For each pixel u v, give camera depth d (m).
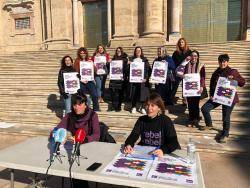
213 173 5.80
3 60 15.77
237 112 8.23
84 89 8.88
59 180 5.47
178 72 7.86
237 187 5.21
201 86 7.60
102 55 9.40
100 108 9.53
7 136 8.60
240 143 7.00
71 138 4.52
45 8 20.78
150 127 4.35
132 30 17.52
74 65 8.99
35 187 4.76
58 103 10.14
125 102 9.61
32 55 16.12
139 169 3.46
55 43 19.78
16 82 12.32
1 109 10.31
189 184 3.06
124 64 8.91
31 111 9.91
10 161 3.81
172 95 8.86
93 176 3.32
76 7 19.56
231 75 6.79
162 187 3.05
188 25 17.78
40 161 3.80
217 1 17.17
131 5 17.38
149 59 12.87
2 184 5.36
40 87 11.58
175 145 4.06
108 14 18.39
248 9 15.80
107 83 11.01
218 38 17.38
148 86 8.80
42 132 8.40
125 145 4.25
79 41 20.00
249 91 9.04
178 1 16.64
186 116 8.36
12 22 22.16
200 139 7.30
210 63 11.53
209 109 7.35
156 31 16.50
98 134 4.64
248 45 13.02
